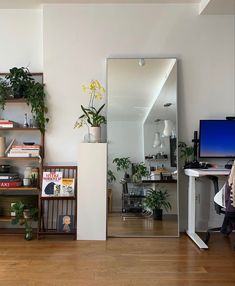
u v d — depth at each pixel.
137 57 3.54
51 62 3.53
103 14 3.54
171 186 3.46
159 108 3.51
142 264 2.48
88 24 3.54
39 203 3.23
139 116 3.50
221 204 2.79
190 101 3.55
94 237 3.18
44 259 2.58
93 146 3.22
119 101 3.51
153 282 2.15
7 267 2.40
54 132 3.53
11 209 3.35
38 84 3.39
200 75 3.55
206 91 3.54
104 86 3.54
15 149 3.36
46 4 3.53
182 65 3.55
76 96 3.53
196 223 3.52
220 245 3.00
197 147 3.48
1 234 3.33
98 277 2.23
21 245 2.96
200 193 3.54
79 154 3.21
